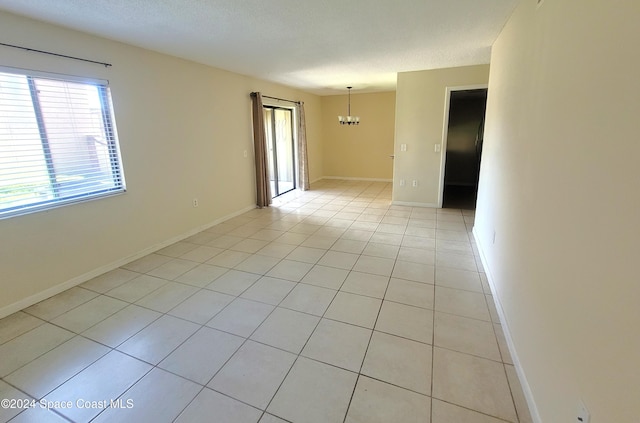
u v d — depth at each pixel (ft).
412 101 16.87
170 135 12.40
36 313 7.95
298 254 11.48
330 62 13.91
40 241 8.53
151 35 9.66
